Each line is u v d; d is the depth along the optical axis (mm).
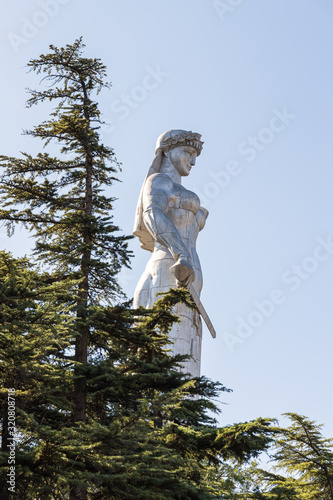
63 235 26812
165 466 21484
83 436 19250
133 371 25359
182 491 22094
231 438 22578
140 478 20453
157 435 22375
